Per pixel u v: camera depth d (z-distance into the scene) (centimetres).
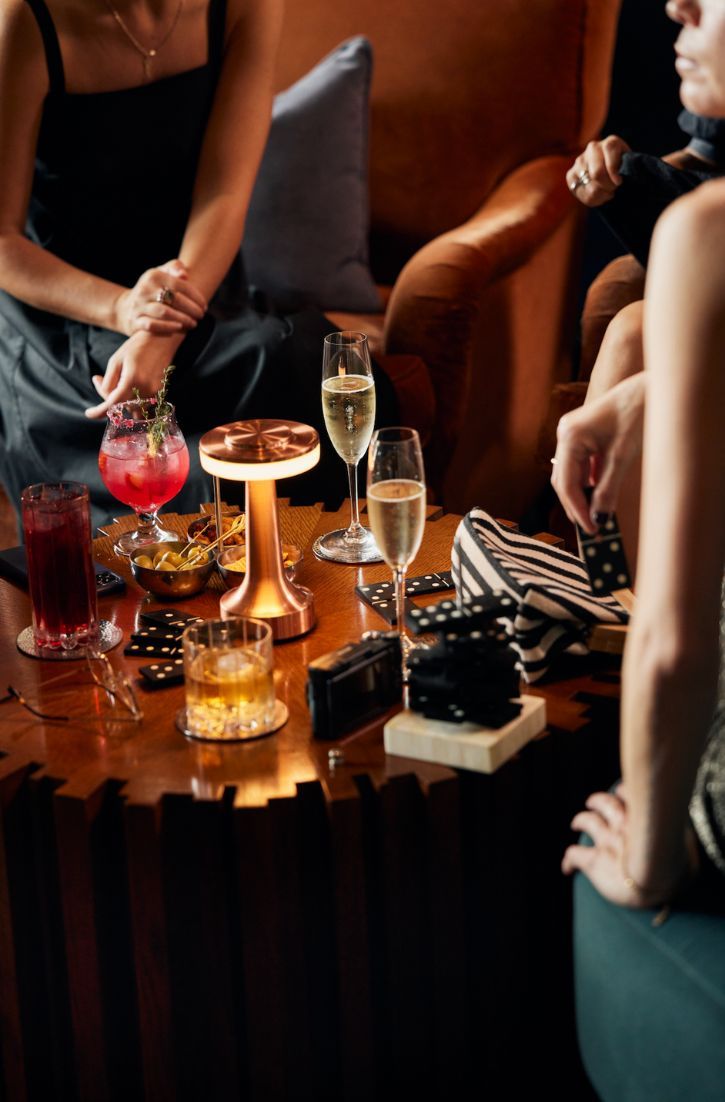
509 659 144
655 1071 125
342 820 138
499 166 335
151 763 146
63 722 156
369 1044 147
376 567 193
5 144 265
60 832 141
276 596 173
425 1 331
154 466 199
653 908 127
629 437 152
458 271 290
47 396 278
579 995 138
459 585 171
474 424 316
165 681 163
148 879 141
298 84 320
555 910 155
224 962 144
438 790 139
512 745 143
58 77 263
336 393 193
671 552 112
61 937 151
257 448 165
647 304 116
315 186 315
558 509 281
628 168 198
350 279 321
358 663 151
